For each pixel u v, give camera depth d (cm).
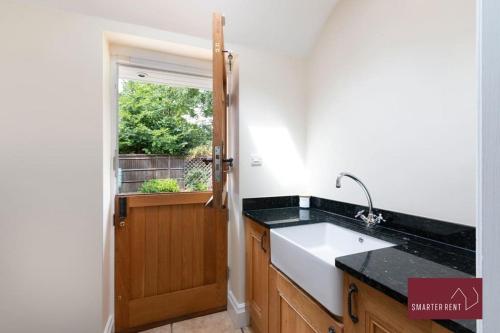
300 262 104
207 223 191
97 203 142
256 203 180
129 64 168
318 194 185
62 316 136
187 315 185
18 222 130
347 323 83
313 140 190
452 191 103
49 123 134
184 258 184
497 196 34
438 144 107
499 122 34
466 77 98
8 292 129
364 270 78
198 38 165
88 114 140
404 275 74
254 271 160
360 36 147
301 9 167
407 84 120
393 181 127
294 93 193
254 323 161
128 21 148
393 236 117
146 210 174
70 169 137
